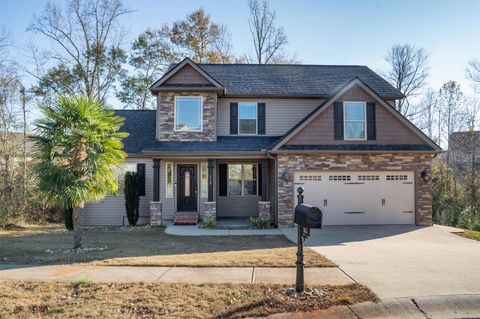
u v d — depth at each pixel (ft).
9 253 28.45
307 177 46.06
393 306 16.96
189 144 49.55
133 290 18.74
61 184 28.17
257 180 57.00
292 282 20.12
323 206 45.98
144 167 52.49
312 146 46.21
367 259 26.35
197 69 50.34
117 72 95.66
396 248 31.42
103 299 17.52
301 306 16.72
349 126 46.91
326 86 55.21
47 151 28.94
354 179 46.39
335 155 46.01
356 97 47.11
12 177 61.46
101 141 30.68
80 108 29.63
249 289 18.88
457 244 33.83
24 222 57.16
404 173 46.73
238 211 56.59
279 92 52.95
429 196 46.44
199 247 31.91
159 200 49.01
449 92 89.92
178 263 24.57
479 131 69.26
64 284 19.72
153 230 44.60
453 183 64.28
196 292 18.42
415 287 19.25
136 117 60.70
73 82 90.27
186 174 53.83
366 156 46.26
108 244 33.58
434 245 33.19
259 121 53.47
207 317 15.61
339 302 17.13
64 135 29.30
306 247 31.89
